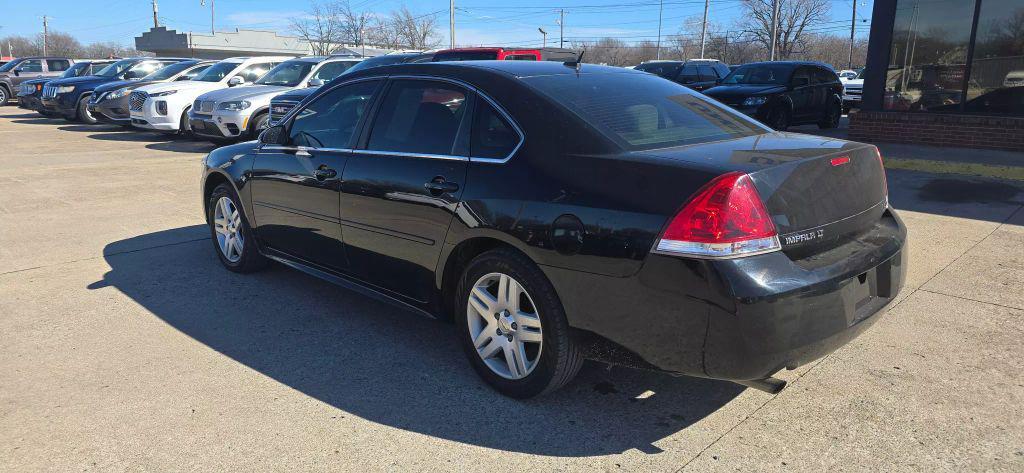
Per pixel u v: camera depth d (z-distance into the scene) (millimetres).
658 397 3371
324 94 4434
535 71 3695
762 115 13844
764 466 2789
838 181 3000
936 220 6617
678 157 2867
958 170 9023
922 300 4539
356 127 4090
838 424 3090
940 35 10695
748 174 2643
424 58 11984
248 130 12492
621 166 2896
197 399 3377
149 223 6996
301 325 4324
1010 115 10297
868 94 11523
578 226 2883
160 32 61188
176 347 3986
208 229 6746
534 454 2906
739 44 73812
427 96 3770
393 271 3820
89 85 18375
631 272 2746
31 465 2838
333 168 4098
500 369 3391
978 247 5703
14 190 8812
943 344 3877
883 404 3250
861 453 2865
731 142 3250
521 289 3176
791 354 2691
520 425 3133
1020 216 6719
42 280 5199
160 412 3254
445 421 3172
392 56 12539
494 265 3242
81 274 5344
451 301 3674
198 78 15969
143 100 14422
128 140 14969
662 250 2664
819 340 2756
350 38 52656
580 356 3098
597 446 2961
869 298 3090
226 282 5152
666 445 2959
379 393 3443
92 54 106438
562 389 3455
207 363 3779
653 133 3238
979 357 3707
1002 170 8680
